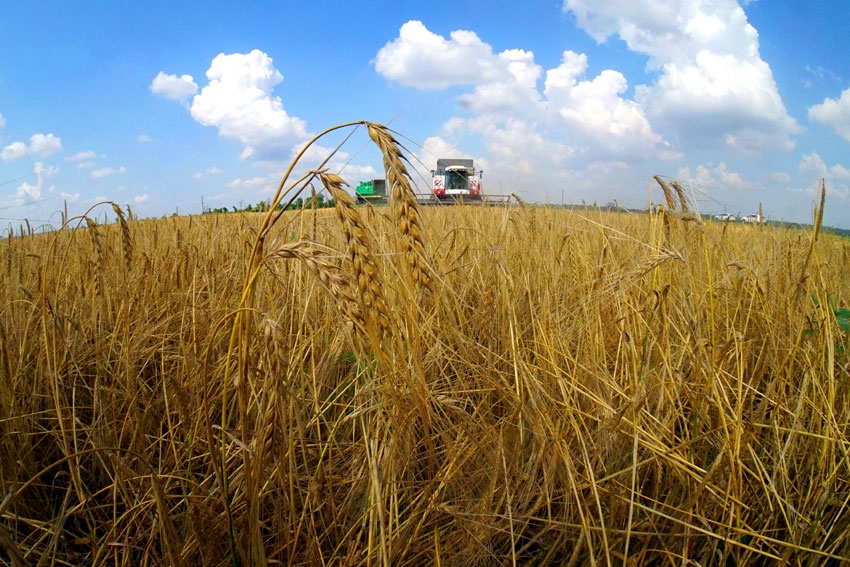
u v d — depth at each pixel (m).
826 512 2.12
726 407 2.24
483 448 1.99
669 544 1.98
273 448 1.54
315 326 3.05
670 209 2.65
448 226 4.75
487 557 1.91
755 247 3.93
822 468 2.06
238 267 3.80
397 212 1.62
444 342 2.75
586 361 2.60
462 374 2.60
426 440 1.74
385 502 1.81
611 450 2.26
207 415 1.56
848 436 2.34
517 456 2.13
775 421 2.17
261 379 2.10
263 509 2.14
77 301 3.42
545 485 1.95
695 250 3.01
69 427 2.59
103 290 3.34
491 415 2.37
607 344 2.90
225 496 1.58
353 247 1.38
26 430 2.42
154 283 3.58
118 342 3.02
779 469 2.07
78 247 4.26
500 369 2.76
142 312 3.14
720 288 2.94
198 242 4.89
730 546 1.85
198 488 1.92
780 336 2.70
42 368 2.79
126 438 2.52
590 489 2.04
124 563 1.73
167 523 1.59
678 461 1.99
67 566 1.96
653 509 1.87
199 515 1.71
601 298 2.75
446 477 1.86
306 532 1.99
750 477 2.17
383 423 2.06
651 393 2.51
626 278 2.48
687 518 1.96
